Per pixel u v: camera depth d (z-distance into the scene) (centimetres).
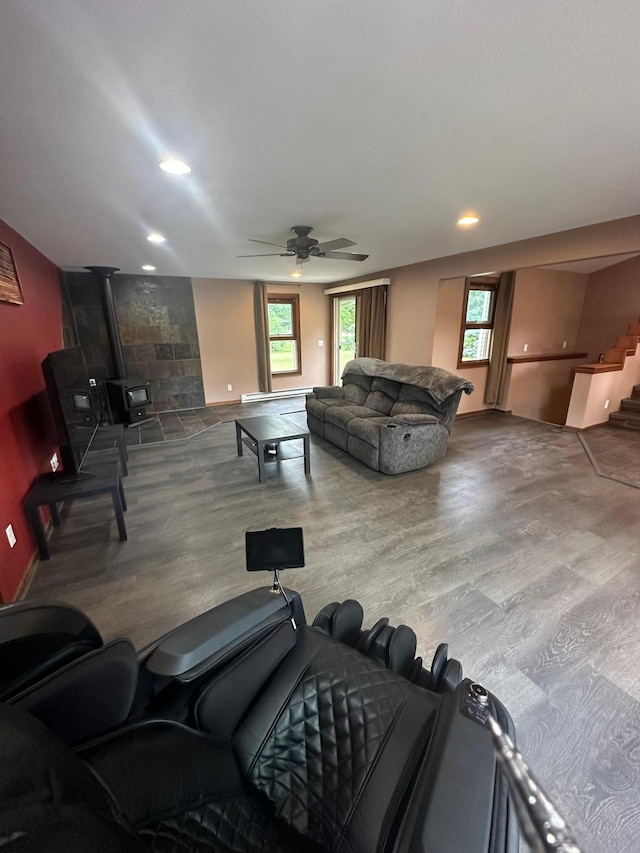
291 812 74
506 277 514
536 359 560
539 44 108
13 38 101
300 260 353
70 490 226
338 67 118
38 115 141
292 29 101
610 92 133
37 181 203
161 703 82
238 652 90
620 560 217
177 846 62
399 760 77
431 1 93
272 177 207
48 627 72
